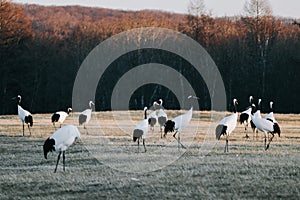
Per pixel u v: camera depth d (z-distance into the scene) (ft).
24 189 126.41
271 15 481.05
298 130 249.96
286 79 444.96
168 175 137.59
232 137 219.82
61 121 248.93
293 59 444.96
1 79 440.86
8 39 438.40
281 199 113.80
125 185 127.95
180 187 124.67
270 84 449.89
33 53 448.65
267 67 455.22
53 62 452.35
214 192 119.65
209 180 130.31
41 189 126.11
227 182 127.85
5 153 176.45
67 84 453.17
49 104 452.35
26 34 449.06
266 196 115.96
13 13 448.24
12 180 134.62
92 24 488.02
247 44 470.80
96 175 139.85
